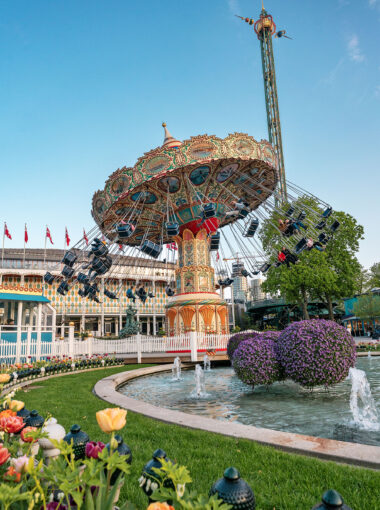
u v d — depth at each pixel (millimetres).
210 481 3426
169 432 5254
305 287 32031
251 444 4535
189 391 11039
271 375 9805
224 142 21391
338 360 8953
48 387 10531
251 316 62812
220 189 24922
